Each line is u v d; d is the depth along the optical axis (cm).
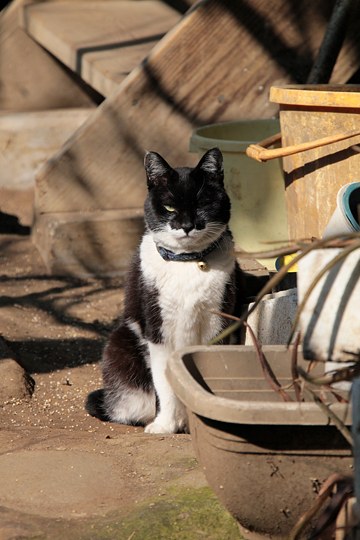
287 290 569
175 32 913
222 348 369
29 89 1195
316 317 315
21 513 404
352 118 537
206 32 910
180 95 931
